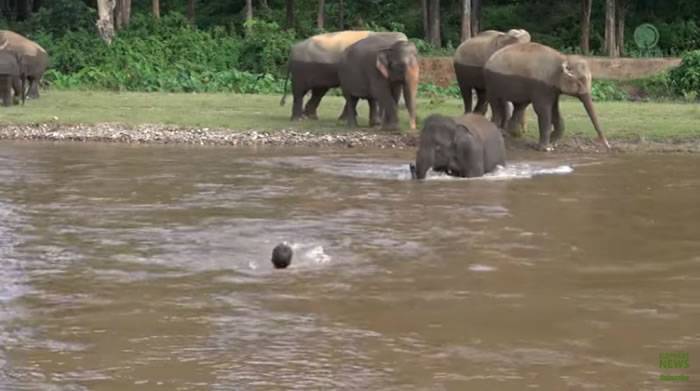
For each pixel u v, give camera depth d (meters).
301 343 8.42
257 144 24.16
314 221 13.84
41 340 8.55
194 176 18.48
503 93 23.36
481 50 25.27
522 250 11.96
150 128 26.03
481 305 9.57
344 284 10.38
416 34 58.28
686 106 31.08
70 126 26.39
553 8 60.06
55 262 11.45
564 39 56.16
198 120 27.20
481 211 14.62
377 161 20.80
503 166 19.12
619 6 51.72
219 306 9.56
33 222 13.88
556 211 14.59
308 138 24.55
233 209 14.88
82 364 7.94
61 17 55.53
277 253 11.14
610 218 14.05
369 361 7.97
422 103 31.53
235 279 10.62
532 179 17.97
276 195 16.19
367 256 11.65
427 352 8.18
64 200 15.73
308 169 19.50
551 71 22.72
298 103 27.69
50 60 41.78
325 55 26.95
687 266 11.13
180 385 7.44
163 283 10.46
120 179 18.06
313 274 10.81
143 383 7.49
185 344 8.41
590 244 12.30
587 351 8.20
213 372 7.72
